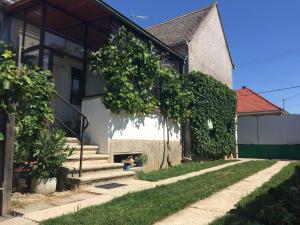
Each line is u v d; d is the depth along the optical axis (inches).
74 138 363.6
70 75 469.1
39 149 270.5
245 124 879.1
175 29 688.4
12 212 209.3
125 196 251.8
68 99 461.4
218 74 721.0
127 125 402.0
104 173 322.3
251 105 1030.4
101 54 388.2
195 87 575.5
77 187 279.9
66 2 381.4
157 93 479.8
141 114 425.4
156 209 216.4
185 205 235.9
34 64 393.7
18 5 384.8
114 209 215.5
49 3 382.3
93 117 386.6
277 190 234.4
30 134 277.4
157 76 466.3
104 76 386.0
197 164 492.4
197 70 623.8
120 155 396.2
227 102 689.6
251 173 412.2
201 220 203.3
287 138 824.3
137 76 424.5
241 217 203.2
